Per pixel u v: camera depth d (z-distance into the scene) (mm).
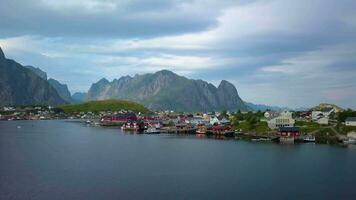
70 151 158250
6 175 106250
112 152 156250
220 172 113250
